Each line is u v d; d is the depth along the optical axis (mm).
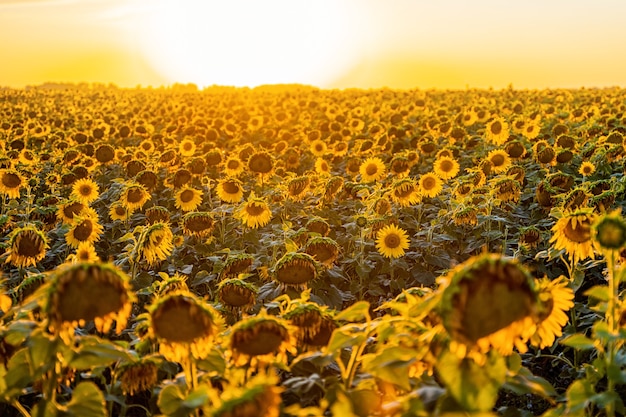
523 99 33531
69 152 12344
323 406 2418
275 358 2914
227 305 4543
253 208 7473
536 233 6941
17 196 8812
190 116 23953
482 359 2217
